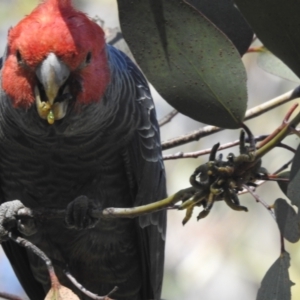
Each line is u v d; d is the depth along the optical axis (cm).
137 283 724
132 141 630
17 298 543
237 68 427
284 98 623
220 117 435
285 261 447
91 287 717
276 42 399
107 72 550
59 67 498
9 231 585
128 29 431
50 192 648
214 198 419
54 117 522
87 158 616
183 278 1227
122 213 470
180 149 1198
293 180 403
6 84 532
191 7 421
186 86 436
